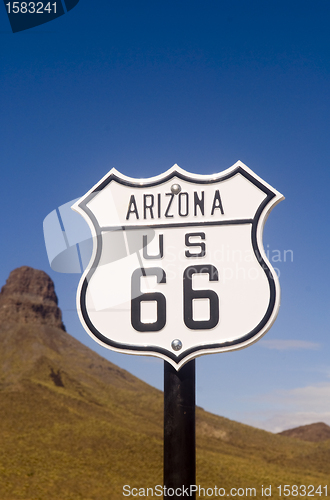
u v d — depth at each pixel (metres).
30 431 81.12
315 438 151.00
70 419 89.00
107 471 67.88
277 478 74.06
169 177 3.94
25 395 100.69
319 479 78.25
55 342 158.88
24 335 155.88
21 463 66.31
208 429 108.06
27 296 173.50
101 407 107.75
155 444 80.31
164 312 3.73
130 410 114.12
